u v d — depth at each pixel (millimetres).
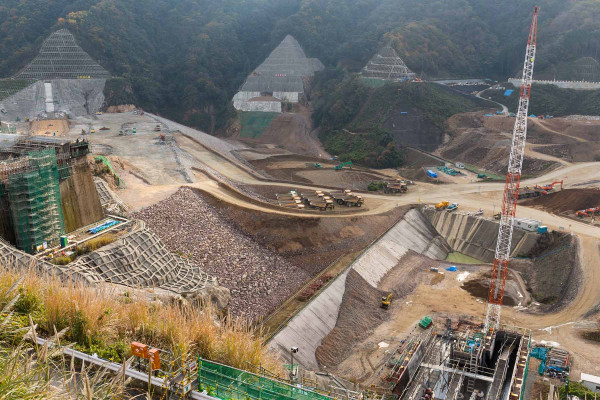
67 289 26516
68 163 78312
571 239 107812
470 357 56312
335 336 82938
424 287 101500
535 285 100562
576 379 67000
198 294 69875
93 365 20000
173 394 19156
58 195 72188
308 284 93750
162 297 56062
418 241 123062
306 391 21719
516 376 54750
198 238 100750
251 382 21781
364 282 98875
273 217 111062
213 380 20766
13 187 65688
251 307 85250
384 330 85438
